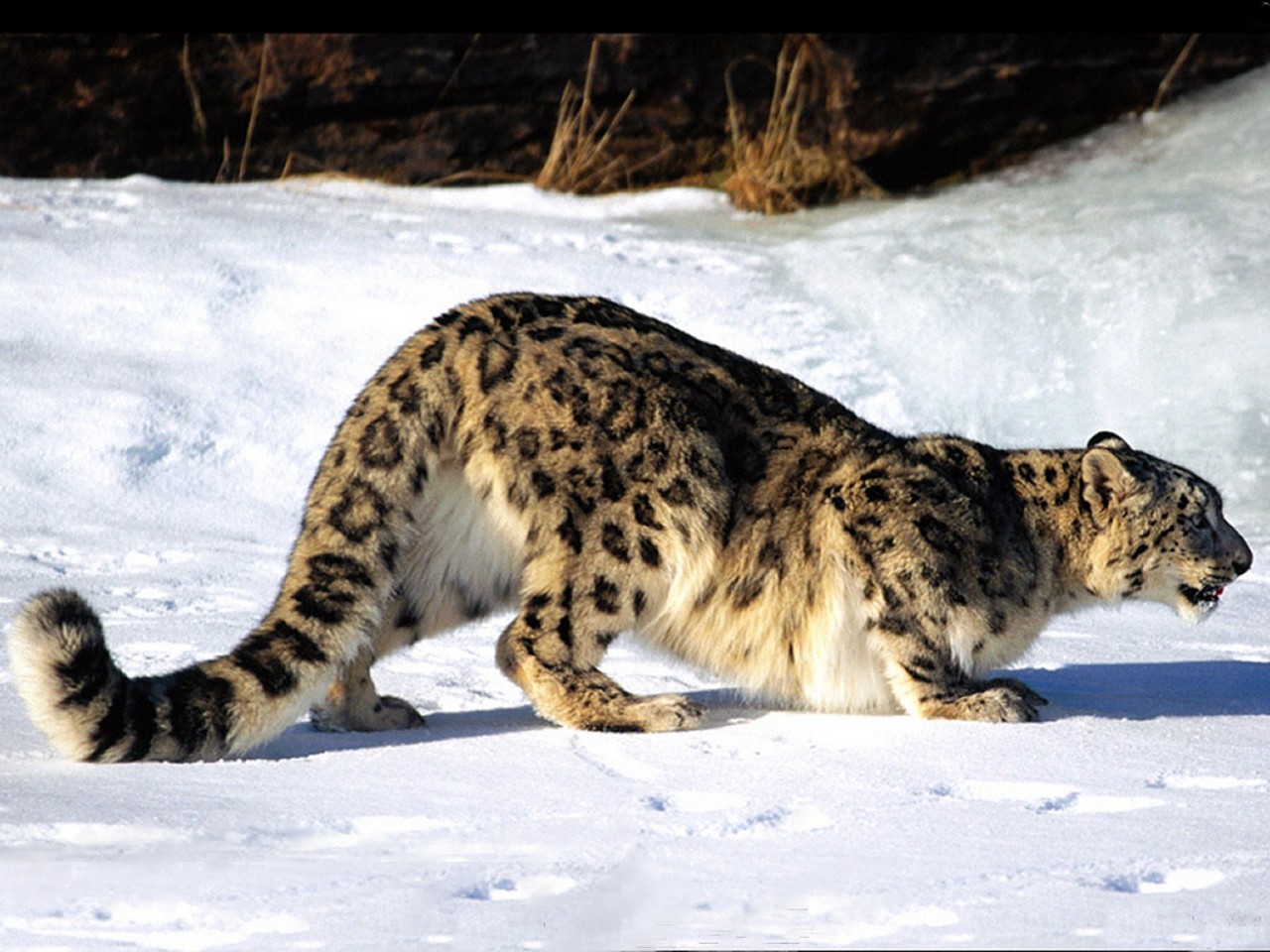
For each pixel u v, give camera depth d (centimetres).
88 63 3759
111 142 3772
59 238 3094
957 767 1311
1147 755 1351
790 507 1541
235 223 3266
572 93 3825
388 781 1265
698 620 1546
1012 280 2978
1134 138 3750
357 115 3828
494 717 1541
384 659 1728
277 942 908
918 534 1525
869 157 3728
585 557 1497
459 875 1017
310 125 3834
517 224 3419
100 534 2231
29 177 3747
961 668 1549
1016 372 2722
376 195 3694
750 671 1566
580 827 1134
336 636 1430
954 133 3756
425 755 1362
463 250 3158
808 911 950
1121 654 1833
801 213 3666
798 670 1560
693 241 3344
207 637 1753
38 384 2566
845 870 1027
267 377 2645
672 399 1515
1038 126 3778
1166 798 1212
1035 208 3434
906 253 3167
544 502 1495
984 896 973
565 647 1498
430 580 1530
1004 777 1271
